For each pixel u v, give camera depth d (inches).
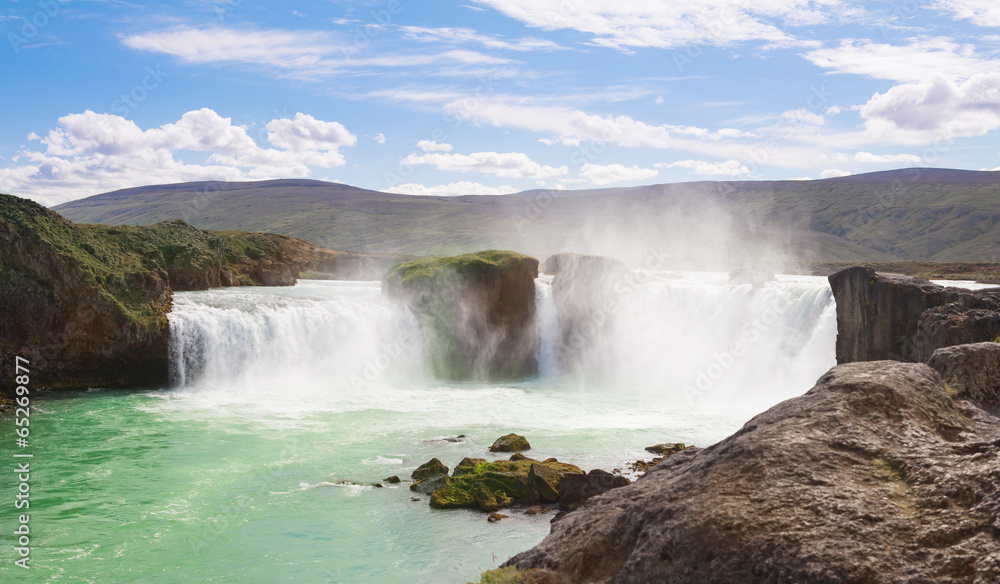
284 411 1547.7
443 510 944.3
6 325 1654.8
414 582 732.0
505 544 832.3
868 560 292.5
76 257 1755.7
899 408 378.3
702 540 322.3
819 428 367.9
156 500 974.4
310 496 997.2
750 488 340.8
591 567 363.9
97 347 1744.6
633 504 381.7
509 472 1018.7
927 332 1395.2
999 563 275.7
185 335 1831.9
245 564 777.6
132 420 1427.2
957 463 329.1
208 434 1326.3
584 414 1579.7
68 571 754.8
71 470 1101.7
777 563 301.6
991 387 475.2
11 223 1692.9
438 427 1419.8
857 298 1608.0
